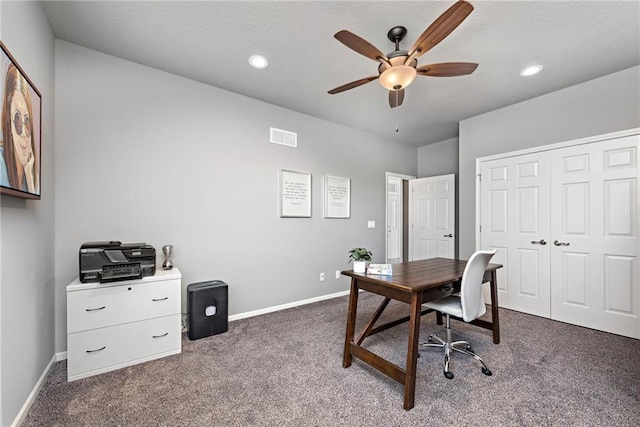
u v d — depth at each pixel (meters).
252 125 3.14
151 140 2.50
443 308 2.00
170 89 2.61
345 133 4.08
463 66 1.83
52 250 2.02
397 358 2.12
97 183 2.25
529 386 1.76
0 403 1.26
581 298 2.77
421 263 2.56
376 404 1.60
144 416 1.49
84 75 2.20
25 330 1.53
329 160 3.88
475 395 1.67
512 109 3.30
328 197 3.86
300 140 3.56
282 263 3.38
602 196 2.66
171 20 1.90
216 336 2.54
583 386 1.76
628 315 2.51
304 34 2.05
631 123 2.51
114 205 2.32
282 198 3.37
